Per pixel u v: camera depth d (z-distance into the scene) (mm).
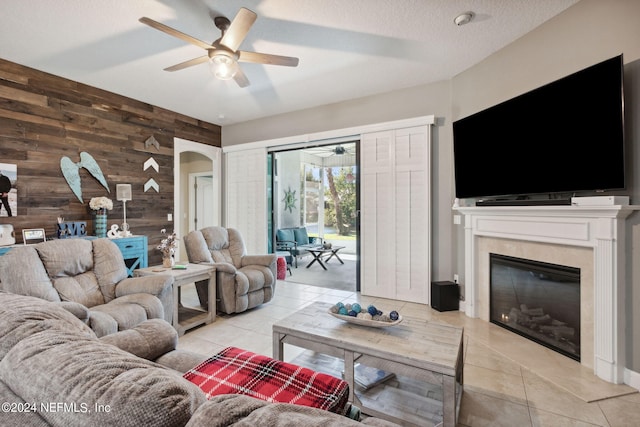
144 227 4520
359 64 3367
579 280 2373
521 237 2771
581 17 2361
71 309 1773
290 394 909
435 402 1845
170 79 3729
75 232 3627
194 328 3068
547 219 2537
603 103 2133
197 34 2779
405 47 3023
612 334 2092
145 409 566
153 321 1666
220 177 5715
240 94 4223
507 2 2369
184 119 5117
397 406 1801
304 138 4762
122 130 4250
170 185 4875
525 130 2697
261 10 2438
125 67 3408
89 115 3896
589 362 2295
